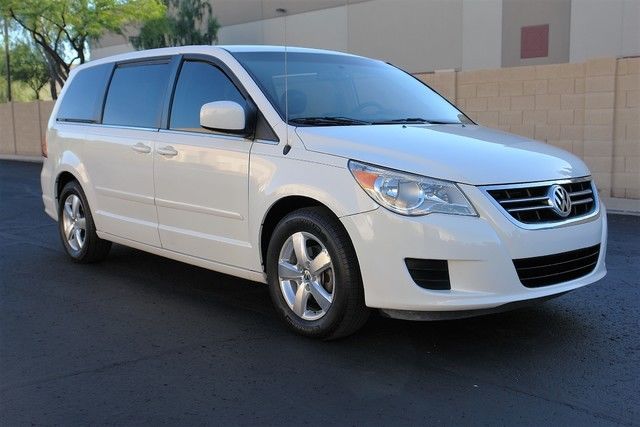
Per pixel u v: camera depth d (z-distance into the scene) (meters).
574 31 24.31
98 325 4.79
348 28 31.39
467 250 3.70
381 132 4.37
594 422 3.27
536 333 4.48
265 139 4.54
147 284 5.86
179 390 3.69
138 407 3.49
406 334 4.47
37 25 27.19
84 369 3.99
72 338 4.52
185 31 31.38
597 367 3.92
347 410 3.42
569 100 11.86
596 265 4.34
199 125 5.06
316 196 4.08
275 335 4.51
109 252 6.92
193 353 4.22
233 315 4.97
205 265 5.06
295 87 4.88
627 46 22.97
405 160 3.90
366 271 3.90
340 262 4.03
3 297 5.50
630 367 3.92
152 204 5.42
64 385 3.77
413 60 29.31
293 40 33.62
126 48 37.50
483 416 3.34
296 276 4.36
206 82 5.14
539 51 25.41
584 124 11.62
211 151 4.83
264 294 5.52
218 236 4.87
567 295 5.36
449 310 3.74
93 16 26.61
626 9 22.91
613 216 9.65
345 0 31.33
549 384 3.70
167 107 5.39
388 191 3.82
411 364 3.99
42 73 36.69
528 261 3.85
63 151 6.61
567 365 3.95
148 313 5.05
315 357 4.11
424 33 28.80
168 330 4.66
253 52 5.17
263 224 4.50
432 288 3.78
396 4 29.52
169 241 5.33
